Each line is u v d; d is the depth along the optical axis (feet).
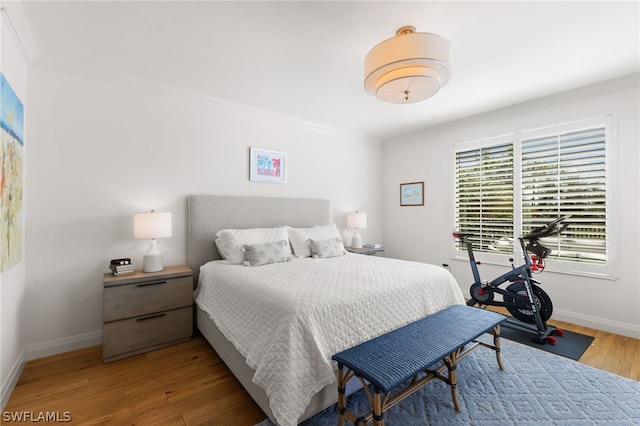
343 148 15.05
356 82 9.37
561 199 10.25
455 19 6.23
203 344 8.66
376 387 4.39
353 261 9.95
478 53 7.57
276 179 12.50
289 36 6.89
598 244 9.48
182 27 6.55
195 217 10.12
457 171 13.42
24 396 6.14
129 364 7.46
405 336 5.78
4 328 5.98
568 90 9.91
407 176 15.49
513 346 8.36
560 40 7.00
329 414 5.60
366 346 5.34
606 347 8.25
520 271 9.58
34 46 7.16
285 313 5.34
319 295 5.85
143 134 9.38
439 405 5.83
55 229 7.99
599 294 9.47
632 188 8.86
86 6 5.82
